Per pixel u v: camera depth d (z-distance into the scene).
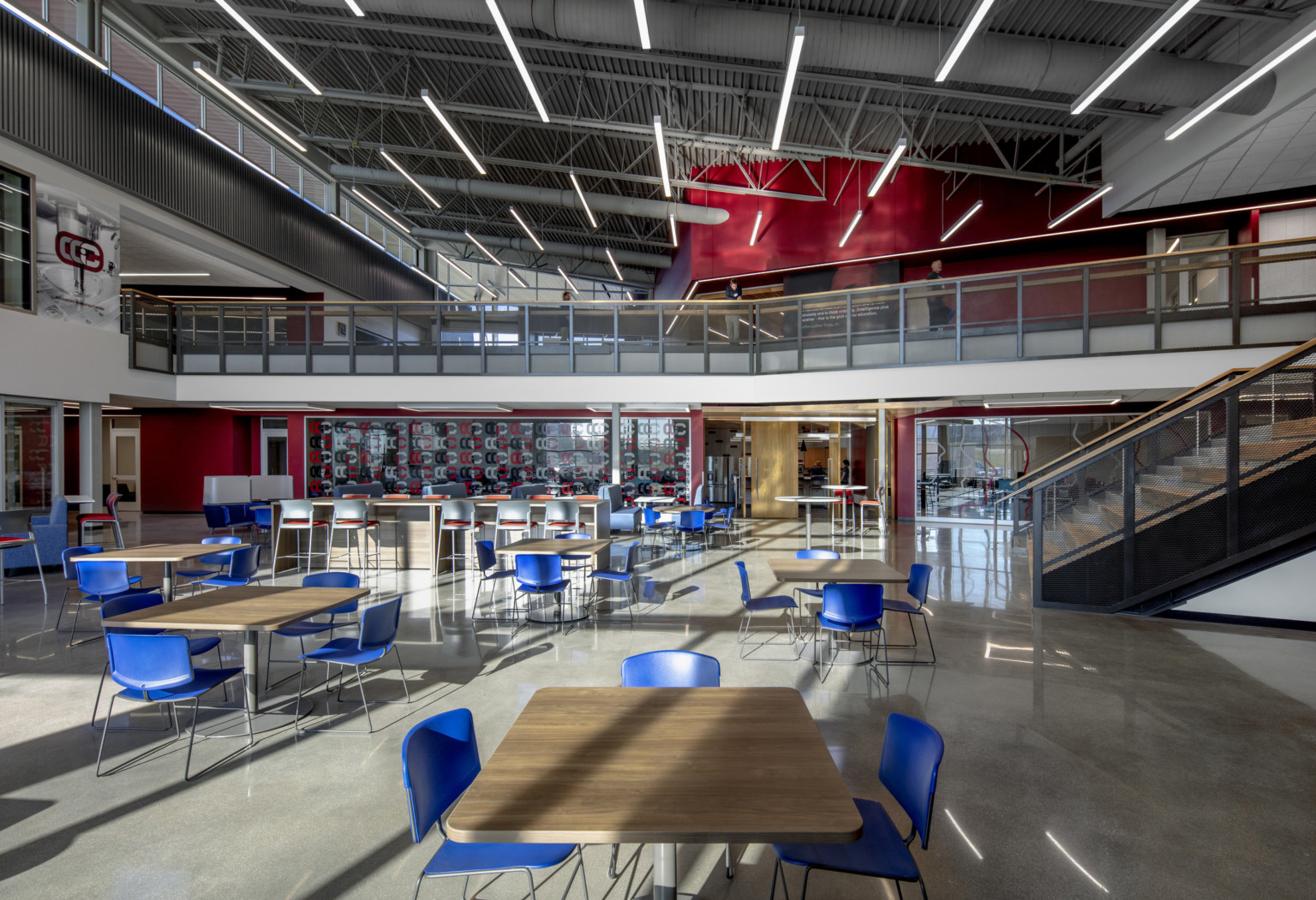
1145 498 6.16
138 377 10.38
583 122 10.10
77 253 9.57
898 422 15.05
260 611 3.59
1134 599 6.21
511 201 16.33
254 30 7.20
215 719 3.83
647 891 2.31
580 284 25.73
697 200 15.30
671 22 7.55
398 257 20.05
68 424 16.05
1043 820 2.69
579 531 8.59
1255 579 5.87
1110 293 8.22
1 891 2.22
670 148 13.01
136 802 2.86
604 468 14.33
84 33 9.77
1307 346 5.43
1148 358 8.04
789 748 1.91
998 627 5.87
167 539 10.76
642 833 1.44
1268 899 2.19
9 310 8.48
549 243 17.64
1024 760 3.23
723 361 10.43
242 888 2.25
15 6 7.80
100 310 9.84
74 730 3.64
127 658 3.08
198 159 12.22
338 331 10.97
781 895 2.27
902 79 9.43
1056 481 6.59
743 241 14.81
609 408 13.27
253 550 5.70
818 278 14.27
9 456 8.62
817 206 14.02
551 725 2.07
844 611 4.32
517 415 14.43
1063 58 7.66
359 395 10.93
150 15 10.41
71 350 9.33
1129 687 4.27
